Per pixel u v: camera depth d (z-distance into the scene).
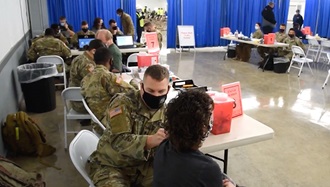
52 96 4.11
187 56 8.71
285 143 3.20
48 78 3.98
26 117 2.92
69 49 5.09
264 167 2.72
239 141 1.64
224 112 1.66
